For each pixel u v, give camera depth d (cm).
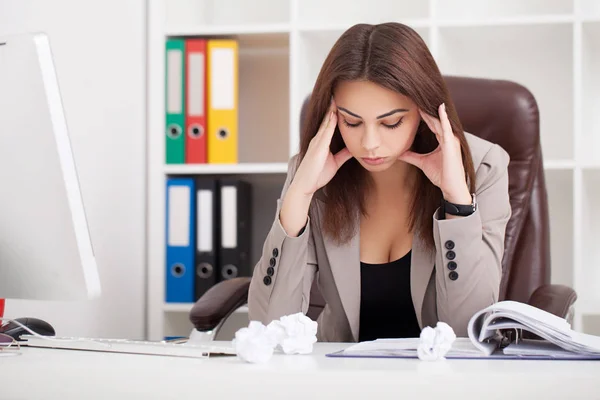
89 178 254
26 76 105
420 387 84
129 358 100
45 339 117
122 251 278
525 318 108
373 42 143
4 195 109
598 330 304
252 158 321
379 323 179
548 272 205
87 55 256
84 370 90
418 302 165
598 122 301
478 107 210
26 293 111
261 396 86
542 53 305
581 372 86
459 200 145
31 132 106
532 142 208
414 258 165
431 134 164
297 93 288
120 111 279
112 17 275
